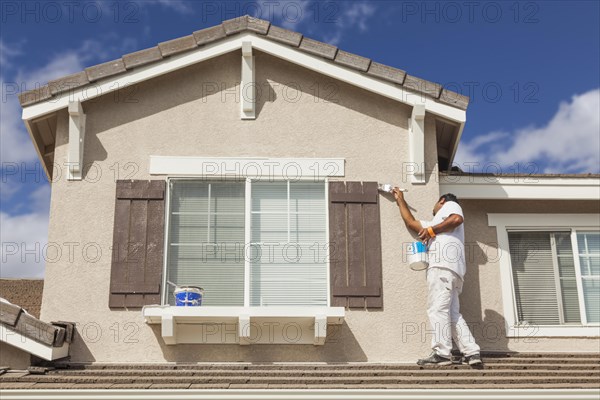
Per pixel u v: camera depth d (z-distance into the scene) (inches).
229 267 341.4
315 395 283.9
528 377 306.8
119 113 356.8
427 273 334.0
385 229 347.9
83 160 349.4
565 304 365.7
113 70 348.2
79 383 290.8
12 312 300.0
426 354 331.6
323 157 356.2
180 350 326.6
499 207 375.6
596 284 368.8
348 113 362.6
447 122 360.5
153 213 343.0
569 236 376.5
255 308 319.0
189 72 363.9
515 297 366.0
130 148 352.5
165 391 281.7
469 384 297.4
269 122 359.3
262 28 357.1
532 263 371.6
